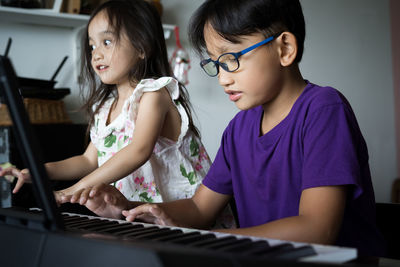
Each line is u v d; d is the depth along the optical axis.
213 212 0.95
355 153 0.72
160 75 1.32
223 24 0.76
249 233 0.67
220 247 0.46
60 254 0.44
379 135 3.42
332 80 3.17
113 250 0.39
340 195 0.69
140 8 1.26
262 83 0.77
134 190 1.22
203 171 1.29
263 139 0.86
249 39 0.76
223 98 2.68
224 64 0.78
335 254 0.45
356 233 0.79
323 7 3.11
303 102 0.81
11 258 0.50
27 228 0.50
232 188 0.97
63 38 2.25
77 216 0.76
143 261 0.36
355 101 3.30
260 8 0.75
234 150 0.94
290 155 0.81
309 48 3.06
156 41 1.29
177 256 0.36
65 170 1.31
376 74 3.40
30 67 2.17
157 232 0.56
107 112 1.33
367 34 3.34
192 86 2.58
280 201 0.84
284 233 0.65
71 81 2.27
